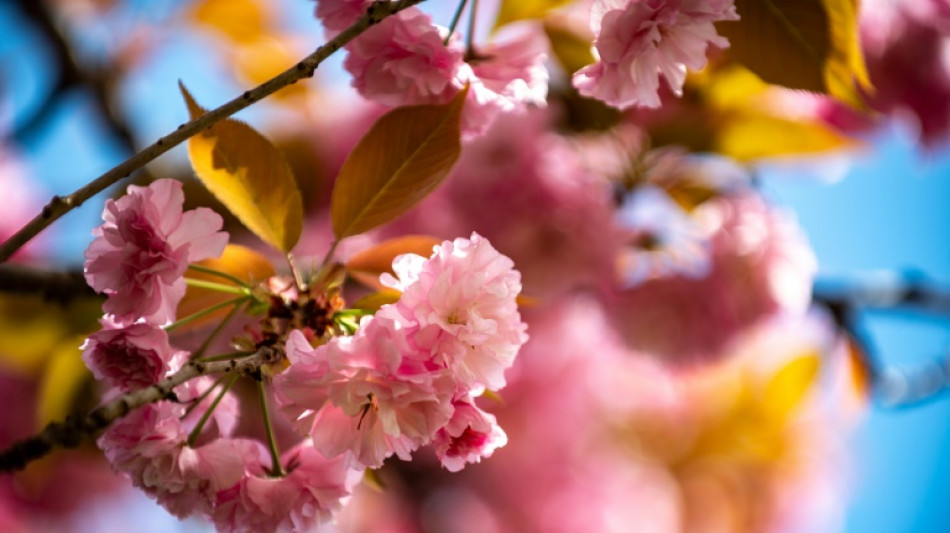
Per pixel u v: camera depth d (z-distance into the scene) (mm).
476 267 878
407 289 873
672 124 1224
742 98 1195
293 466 911
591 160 1282
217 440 892
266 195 930
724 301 1355
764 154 1248
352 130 1314
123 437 884
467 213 1218
